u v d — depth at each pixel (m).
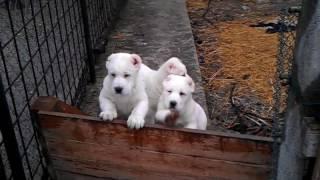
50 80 2.68
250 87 2.77
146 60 2.88
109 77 1.80
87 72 2.59
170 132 1.52
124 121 1.56
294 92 1.03
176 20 3.61
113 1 3.65
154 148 1.57
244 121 2.40
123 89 1.72
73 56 2.93
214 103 2.60
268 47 3.30
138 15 3.74
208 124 2.29
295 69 1.00
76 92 2.34
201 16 4.07
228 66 3.05
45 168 1.81
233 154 1.50
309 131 0.97
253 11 4.16
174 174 1.62
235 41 3.44
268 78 2.86
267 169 1.49
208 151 1.52
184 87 1.82
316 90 0.93
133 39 3.24
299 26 0.96
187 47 3.08
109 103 1.82
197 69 2.74
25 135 2.18
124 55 1.78
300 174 1.07
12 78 2.72
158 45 3.12
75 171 1.73
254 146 1.45
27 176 1.84
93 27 2.98
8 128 1.46
